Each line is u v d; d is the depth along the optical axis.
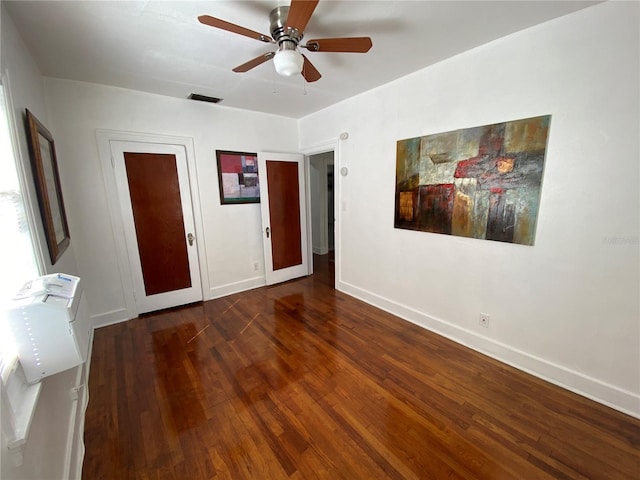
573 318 1.86
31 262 1.47
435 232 2.56
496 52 2.00
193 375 2.13
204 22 1.36
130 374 2.15
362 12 1.65
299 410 1.78
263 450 1.51
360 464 1.43
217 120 3.43
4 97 1.35
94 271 2.84
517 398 1.85
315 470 1.41
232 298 3.64
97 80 2.59
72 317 1.25
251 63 1.78
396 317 3.04
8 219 1.30
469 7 1.61
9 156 1.38
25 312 1.14
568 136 1.75
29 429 0.98
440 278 2.59
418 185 2.64
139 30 1.80
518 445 1.52
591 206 1.71
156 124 3.03
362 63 2.34
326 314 3.13
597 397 1.80
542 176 1.87
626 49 1.52
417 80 2.52
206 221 3.50
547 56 1.78
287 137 4.08
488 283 2.25
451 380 2.03
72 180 2.64
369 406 1.81
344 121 3.35
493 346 2.28
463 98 2.22
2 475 0.80
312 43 1.58
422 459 1.45
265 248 3.97
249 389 1.97
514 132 1.96
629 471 1.37
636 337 1.64
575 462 1.42
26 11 1.55
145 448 1.53
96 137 2.72
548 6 1.61
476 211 2.24
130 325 2.94
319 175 5.68
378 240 3.15
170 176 3.19
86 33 1.81
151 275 3.20
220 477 1.38
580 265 1.79
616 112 1.58
